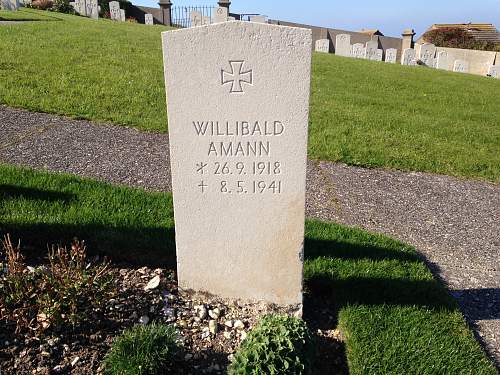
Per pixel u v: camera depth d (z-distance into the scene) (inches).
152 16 418.6
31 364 41.2
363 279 55.4
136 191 72.4
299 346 41.8
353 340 46.3
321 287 55.9
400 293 53.4
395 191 87.6
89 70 143.2
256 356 40.0
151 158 91.2
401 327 48.2
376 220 75.2
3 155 85.6
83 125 105.2
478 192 91.0
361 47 332.2
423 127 131.6
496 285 59.8
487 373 43.6
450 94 183.8
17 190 68.7
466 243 70.3
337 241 63.4
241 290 52.5
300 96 44.9
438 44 435.2
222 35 43.3
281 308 52.7
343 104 148.0
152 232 60.3
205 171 47.9
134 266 56.5
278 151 46.9
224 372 43.8
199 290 52.7
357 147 107.7
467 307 55.1
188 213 49.6
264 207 49.0
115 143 97.0
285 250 50.6
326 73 197.8
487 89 202.7
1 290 45.3
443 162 105.0
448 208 82.1
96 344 44.1
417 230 73.1
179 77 44.7
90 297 46.9
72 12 358.3
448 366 43.9
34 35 184.2
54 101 115.1
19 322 42.7
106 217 62.3
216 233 50.3
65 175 75.9
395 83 194.1
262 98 45.1
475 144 121.3
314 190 84.4
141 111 116.3
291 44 43.3
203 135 46.7
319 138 110.3
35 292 45.3
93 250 57.6
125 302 49.6
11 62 139.9
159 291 52.5
